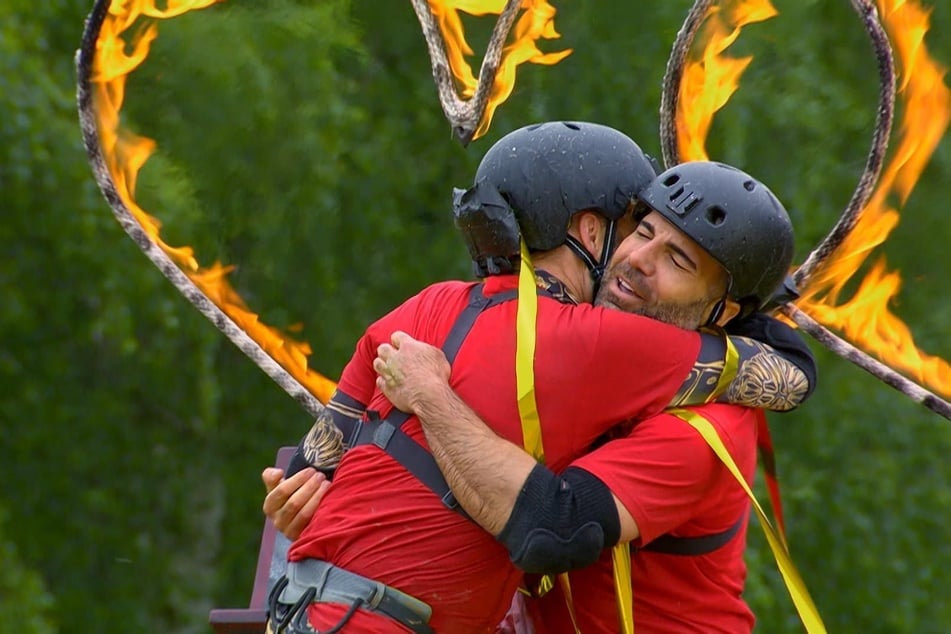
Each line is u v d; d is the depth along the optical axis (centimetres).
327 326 2392
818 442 2616
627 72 2373
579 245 866
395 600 813
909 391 983
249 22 2262
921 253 2442
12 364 2411
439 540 815
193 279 1107
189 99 2230
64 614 2477
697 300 852
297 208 2317
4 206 2306
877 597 2598
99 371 2494
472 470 803
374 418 849
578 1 2384
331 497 850
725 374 834
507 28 984
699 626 855
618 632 858
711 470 824
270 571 1052
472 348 837
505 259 864
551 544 790
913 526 2652
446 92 1009
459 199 866
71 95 2414
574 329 826
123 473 2528
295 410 2628
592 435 826
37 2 2373
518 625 898
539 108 2362
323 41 2284
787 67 2373
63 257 2327
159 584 2542
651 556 851
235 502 2595
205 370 2462
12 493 2467
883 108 1010
